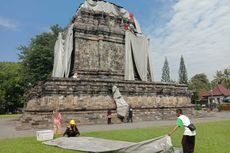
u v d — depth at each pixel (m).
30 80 66.31
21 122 33.12
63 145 15.30
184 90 44.66
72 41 42.56
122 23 48.19
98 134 20.72
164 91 41.34
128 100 37.72
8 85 88.31
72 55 43.19
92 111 34.03
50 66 65.62
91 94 34.75
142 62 46.25
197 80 128.12
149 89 39.84
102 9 46.25
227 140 16.81
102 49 43.94
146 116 38.31
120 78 44.66
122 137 18.77
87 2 45.69
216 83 111.44
